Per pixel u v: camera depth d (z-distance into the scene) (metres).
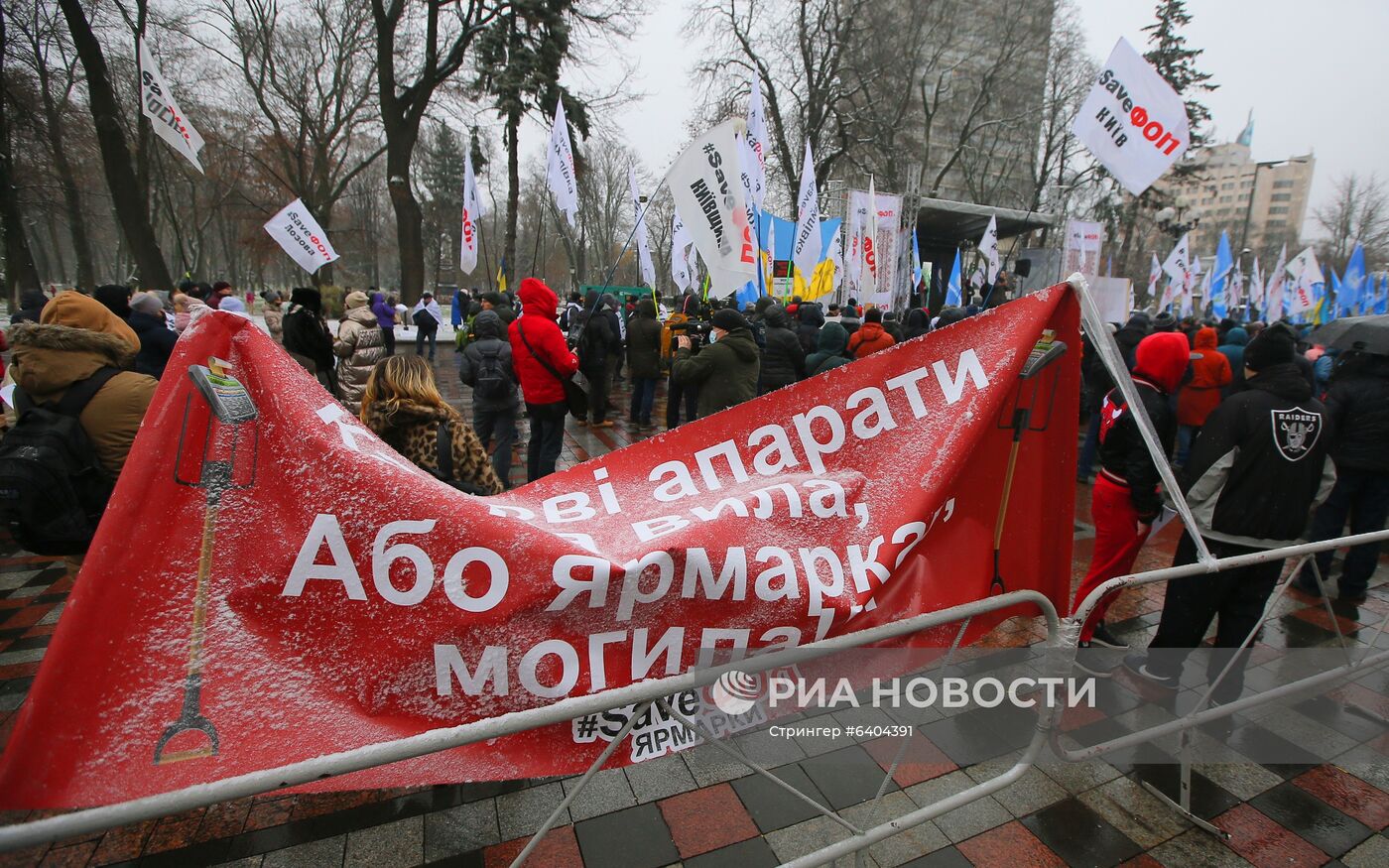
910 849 2.27
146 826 2.28
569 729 1.70
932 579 2.07
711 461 2.03
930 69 28.02
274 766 1.37
